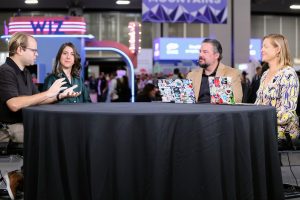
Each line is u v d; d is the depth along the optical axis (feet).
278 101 10.67
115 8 60.95
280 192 7.25
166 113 6.02
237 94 12.00
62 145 6.32
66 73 12.18
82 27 28.71
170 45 45.68
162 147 5.97
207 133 6.10
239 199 6.48
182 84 10.00
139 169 5.99
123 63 61.52
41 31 28.43
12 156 10.18
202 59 12.16
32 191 6.85
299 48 64.13
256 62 30.78
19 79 9.82
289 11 61.57
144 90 23.39
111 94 36.17
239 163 6.44
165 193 6.02
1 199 11.59
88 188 6.18
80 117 6.14
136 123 5.98
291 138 10.50
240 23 32.48
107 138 6.02
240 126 6.43
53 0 52.42
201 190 6.09
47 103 8.84
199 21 20.72
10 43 9.88
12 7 58.18
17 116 9.41
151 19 20.49
